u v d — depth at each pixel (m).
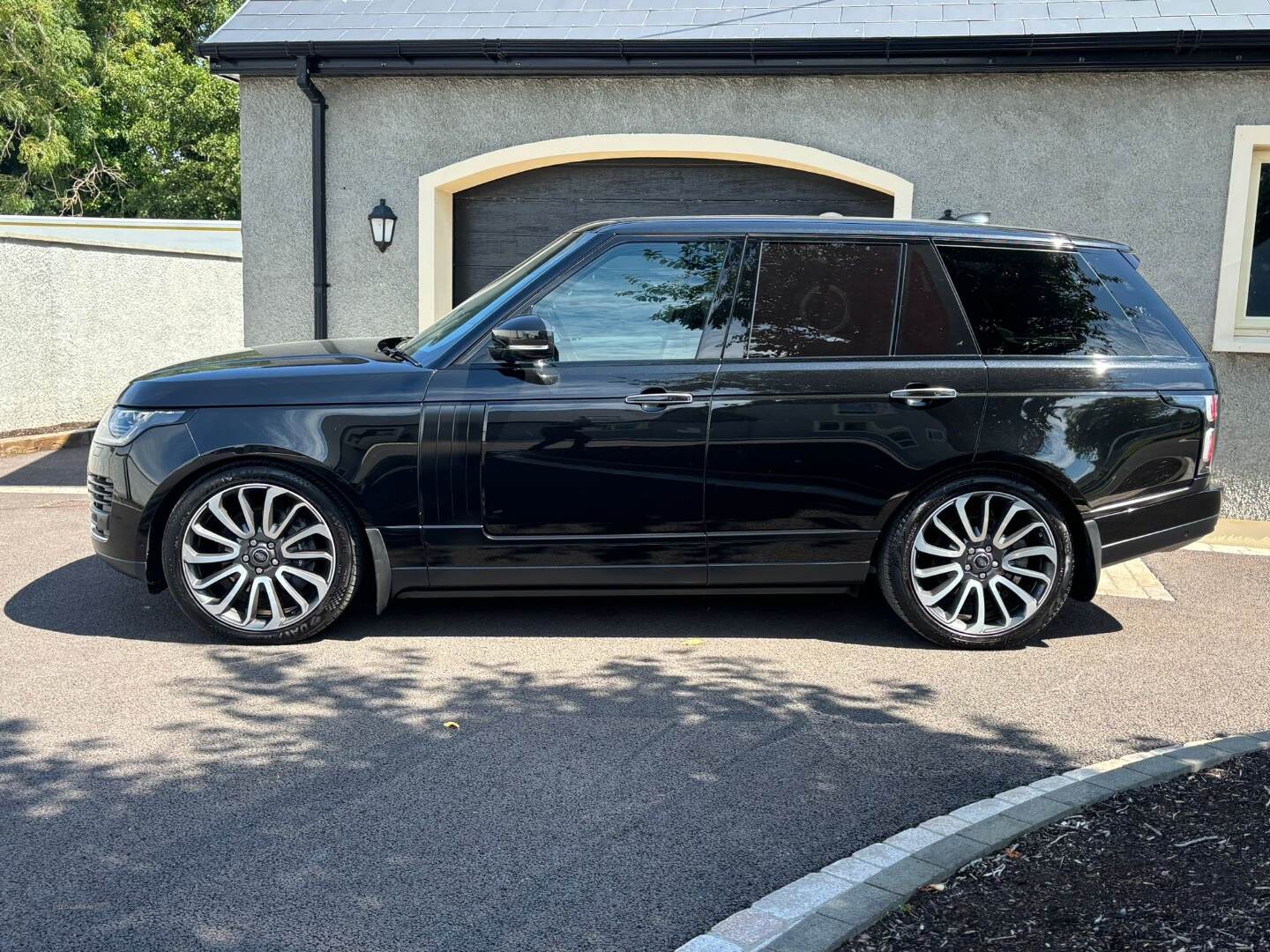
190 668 4.72
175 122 27.92
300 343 5.85
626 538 4.97
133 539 4.93
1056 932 2.69
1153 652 5.18
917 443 4.98
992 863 3.04
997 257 5.17
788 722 4.25
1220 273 7.90
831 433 4.95
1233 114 7.79
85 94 26.27
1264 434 7.90
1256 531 7.85
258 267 8.93
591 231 5.16
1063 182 8.05
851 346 5.03
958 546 5.11
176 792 3.57
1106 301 5.21
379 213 8.62
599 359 4.95
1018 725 4.25
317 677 4.65
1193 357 5.23
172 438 4.85
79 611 5.53
